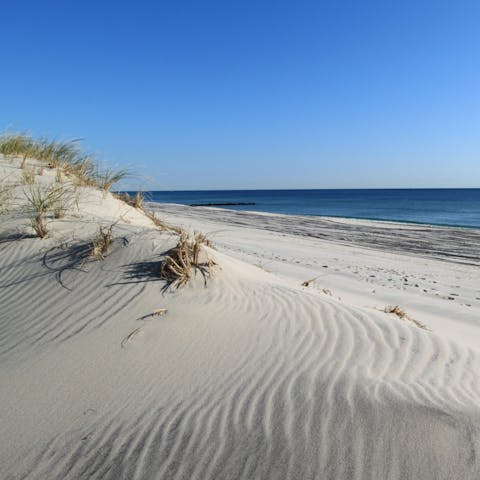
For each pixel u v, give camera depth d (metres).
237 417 2.92
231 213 30.33
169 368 3.47
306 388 3.15
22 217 6.71
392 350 3.82
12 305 4.66
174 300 4.32
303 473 2.49
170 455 2.68
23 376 3.51
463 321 6.96
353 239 18.11
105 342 3.81
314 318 4.25
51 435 2.91
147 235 5.49
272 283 5.25
